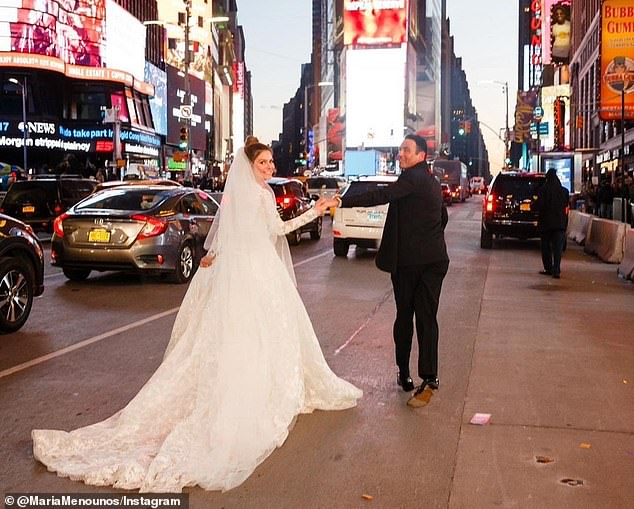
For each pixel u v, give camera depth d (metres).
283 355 5.27
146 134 70.00
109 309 10.62
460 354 7.96
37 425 5.58
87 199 13.68
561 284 13.65
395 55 122.50
